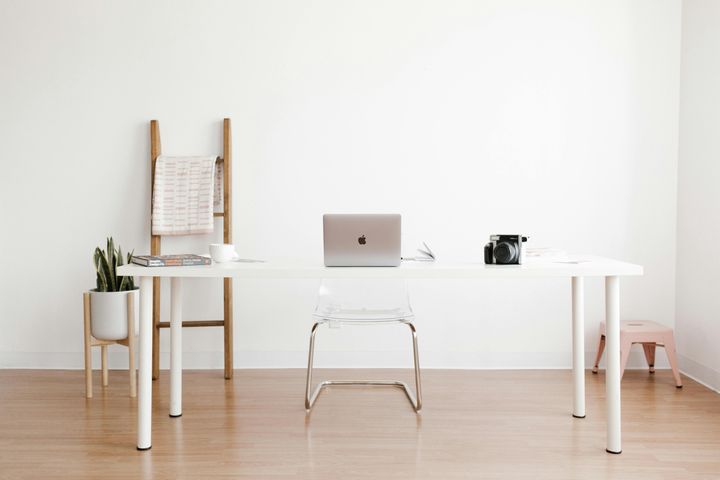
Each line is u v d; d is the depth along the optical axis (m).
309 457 2.30
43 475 2.14
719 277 3.17
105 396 3.10
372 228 2.31
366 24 3.61
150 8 3.60
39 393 3.15
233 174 3.64
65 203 3.65
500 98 3.62
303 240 3.65
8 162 3.63
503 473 2.15
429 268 2.29
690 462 2.25
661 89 3.61
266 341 3.69
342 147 3.63
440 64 3.62
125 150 3.63
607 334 2.35
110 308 3.08
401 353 3.68
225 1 3.60
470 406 2.91
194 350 3.68
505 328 3.67
